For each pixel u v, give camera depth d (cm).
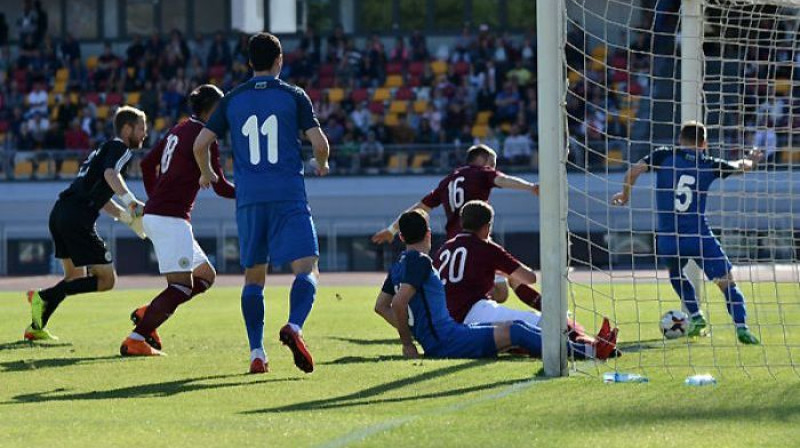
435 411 1645
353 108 8381
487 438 1422
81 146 8262
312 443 1398
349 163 7650
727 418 1573
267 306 4331
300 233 2100
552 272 2028
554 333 2028
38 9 9181
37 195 7738
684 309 2859
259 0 9338
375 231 7594
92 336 3094
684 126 2845
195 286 2656
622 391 1830
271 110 2114
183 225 2569
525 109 8238
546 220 2030
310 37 8956
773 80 2988
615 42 7912
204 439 1438
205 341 2894
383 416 1614
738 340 2695
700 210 2819
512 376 2020
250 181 2106
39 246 7731
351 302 4431
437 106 8438
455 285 2489
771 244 2880
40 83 8925
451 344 2358
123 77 8850
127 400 1827
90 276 2964
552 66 2016
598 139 7531
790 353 2416
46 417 1647
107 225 7512
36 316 2925
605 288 4838
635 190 7056
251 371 2161
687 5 3014
